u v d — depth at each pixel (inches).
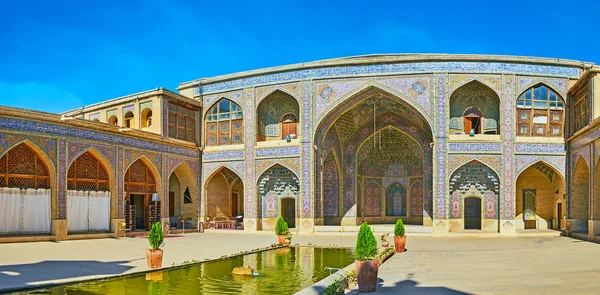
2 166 423.2
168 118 592.1
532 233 544.4
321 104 581.6
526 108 553.6
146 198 563.2
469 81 548.4
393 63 563.2
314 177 581.0
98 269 279.9
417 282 242.7
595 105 477.1
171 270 288.8
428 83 553.9
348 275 249.8
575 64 551.2
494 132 564.4
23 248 379.9
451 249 405.7
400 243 383.2
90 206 494.6
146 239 488.4
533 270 278.8
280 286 238.4
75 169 482.6
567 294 207.8
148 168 567.8
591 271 272.5
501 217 539.8
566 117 550.0
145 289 228.1
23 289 220.2
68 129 466.6
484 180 559.5
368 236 223.9
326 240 504.4
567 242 465.4
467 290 219.8
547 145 548.1
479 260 329.1
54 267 284.8
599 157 456.8
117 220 516.1
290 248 429.4
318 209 595.8
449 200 548.7
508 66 549.6
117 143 518.6
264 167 605.0
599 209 474.9
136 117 608.1
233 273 273.7
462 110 575.5
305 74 588.4
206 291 224.7
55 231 450.6
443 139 548.1
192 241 481.1
